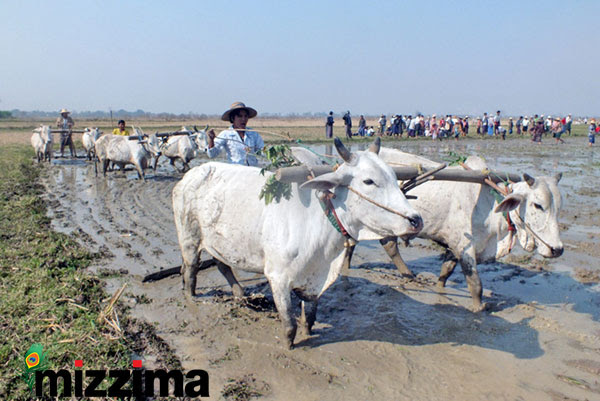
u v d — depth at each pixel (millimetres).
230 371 4324
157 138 15602
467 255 5629
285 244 4473
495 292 6293
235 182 5066
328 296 6168
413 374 4344
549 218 4977
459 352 4754
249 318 5430
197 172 5441
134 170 17844
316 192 4453
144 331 4973
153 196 12750
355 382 4203
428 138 37750
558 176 5227
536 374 4363
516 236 5445
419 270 7227
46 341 4531
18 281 5949
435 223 5863
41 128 19594
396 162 6270
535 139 34406
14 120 85188
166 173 17062
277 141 29219
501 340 5008
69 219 9922
